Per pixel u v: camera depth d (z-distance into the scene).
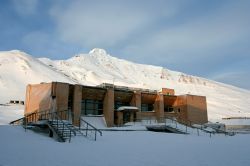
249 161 13.31
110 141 23.89
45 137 23.73
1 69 152.62
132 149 18.20
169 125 42.31
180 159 13.82
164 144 22.48
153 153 16.16
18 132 24.38
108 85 50.53
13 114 60.25
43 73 165.00
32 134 24.47
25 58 185.00
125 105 52.44
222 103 190.38
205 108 60.25
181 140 27.41
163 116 53.44
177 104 58.25
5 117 54.75
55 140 22.56
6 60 172.38
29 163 11.83
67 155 14.55
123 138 27.17
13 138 21.41
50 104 38.28
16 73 151.62
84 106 45.75
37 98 41.06
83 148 18.23
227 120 87.50
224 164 12.41
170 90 60.00
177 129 40.22
